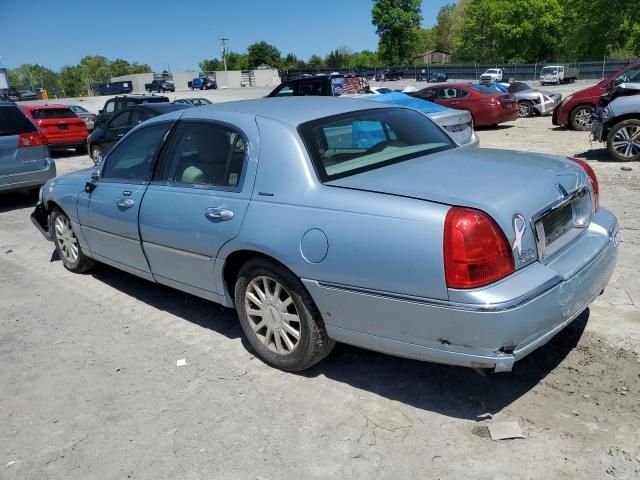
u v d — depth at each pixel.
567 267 3.00
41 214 6.15
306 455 2.89
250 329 3.76
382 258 2.87
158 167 4.29
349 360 3.75
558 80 51.34
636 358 3.50
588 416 2.99
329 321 3.22
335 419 3.15
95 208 4.88
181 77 85.00
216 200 3.69
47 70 156.88
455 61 93.88
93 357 4.08
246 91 60.00
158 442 3.08
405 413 3.15
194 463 2.90
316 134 3.50
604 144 12.36
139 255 4.53
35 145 9.27
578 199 3.33
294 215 3.23
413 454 2.83
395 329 2.94
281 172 3.39
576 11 66.75
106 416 3.36
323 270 3.10
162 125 4.39
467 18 89.06
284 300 3.50
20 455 3.07
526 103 21.05
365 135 3.71
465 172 3.21
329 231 3.06
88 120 22.78
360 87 13.68
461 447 2.85
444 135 4.24
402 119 4.09
